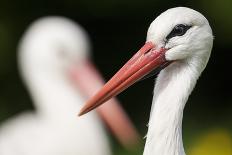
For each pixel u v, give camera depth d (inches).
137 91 630.5
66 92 425.1
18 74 625.0
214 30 589.6
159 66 241.4
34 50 434.6
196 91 627.2
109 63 646.5
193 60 239.9
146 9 618.2
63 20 450.0
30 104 626.5
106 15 630.5
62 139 403.5
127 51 644.1
